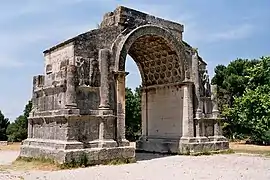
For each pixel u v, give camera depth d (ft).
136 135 220.84
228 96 217.15
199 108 104.47
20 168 73.77
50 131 80.79
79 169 70.95
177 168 73.82
